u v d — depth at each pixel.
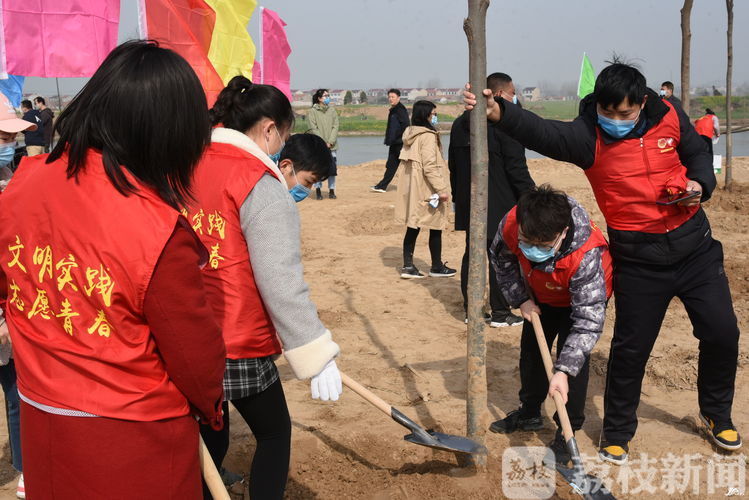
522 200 3.10
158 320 1.68
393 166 13.33
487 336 5.62
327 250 8.82
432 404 4.42
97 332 1.68
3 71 4.43
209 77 5.29
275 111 2.69
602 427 4.07
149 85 1.67
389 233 9.84
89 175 1.70
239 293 2.48
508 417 4.05
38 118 13.05
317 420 4.17
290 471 3.57
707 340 3.57
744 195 11.56
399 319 6.12
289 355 2.44
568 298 3.46
